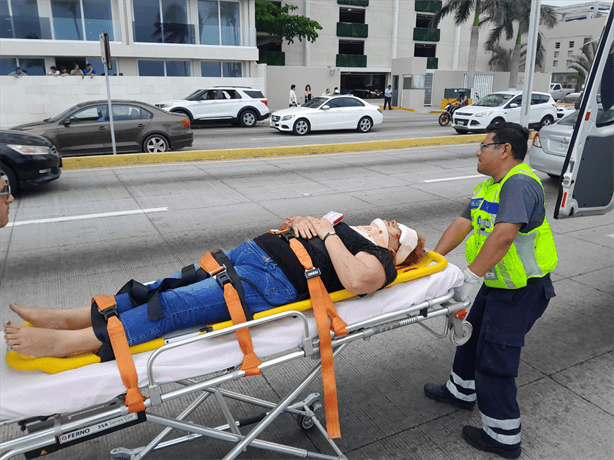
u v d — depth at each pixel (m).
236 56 26.55
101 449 2.66
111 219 7.02
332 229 2.37
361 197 8.38
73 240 6.12
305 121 17.81
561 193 4.07
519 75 40.69
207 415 2.94
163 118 12.59
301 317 2.12
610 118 4.04
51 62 23.58
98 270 5.16
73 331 1.98
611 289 4.75
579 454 2.62
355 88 46.91
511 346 2.43
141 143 12.45
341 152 13.54
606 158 4.11
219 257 2.33
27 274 5.05
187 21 25.42
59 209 7.53
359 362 3.53
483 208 2.49
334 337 2.25
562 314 4.25
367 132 19.19
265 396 3.12
